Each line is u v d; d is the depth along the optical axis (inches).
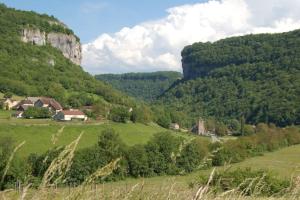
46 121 4045.3
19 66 6973.4
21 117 4670.3
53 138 130.3
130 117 4827.8
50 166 123.8
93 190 146.0
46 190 123.0
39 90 6117.1
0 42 7682.1
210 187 168.1
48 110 4800.7
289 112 7012.8
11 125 3563.0
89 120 4475.9
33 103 5457.7
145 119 4881.9
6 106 5201.8
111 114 4672.7
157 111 5846.5
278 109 7293.3
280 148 3009.4
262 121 7416.3
